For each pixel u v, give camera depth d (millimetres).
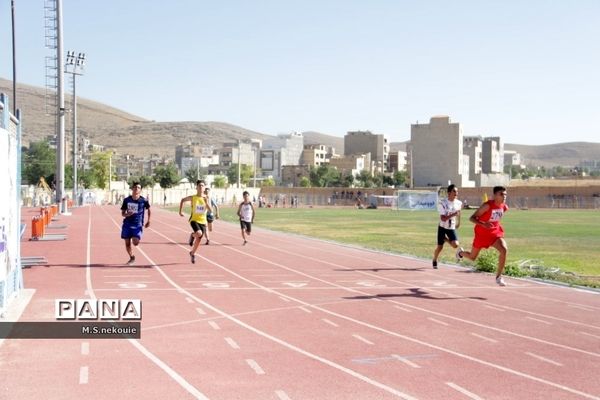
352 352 8695
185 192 123500
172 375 7469
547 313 11961
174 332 9664
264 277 16359
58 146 50469
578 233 39500
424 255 23172
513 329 10445
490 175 170625
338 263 20078
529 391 7117
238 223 46000
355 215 67938
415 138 153125
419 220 56062
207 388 7000
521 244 30562
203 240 29094
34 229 27047
